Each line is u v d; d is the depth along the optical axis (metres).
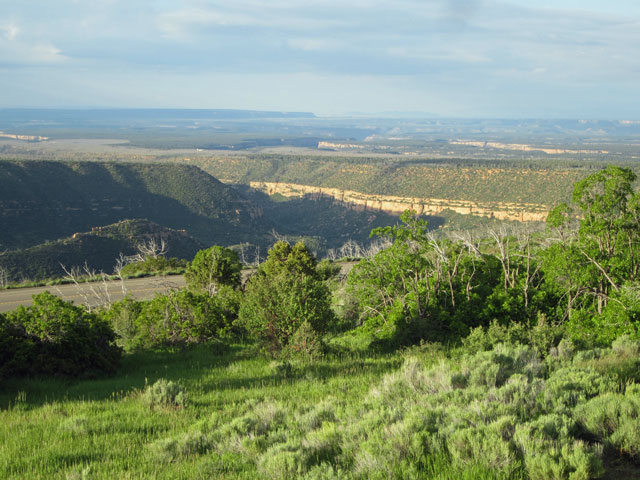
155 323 19.69
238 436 7.93
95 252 94.94
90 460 7.61
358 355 16.25
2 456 7.73
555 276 17.11
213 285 27.12
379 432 7.02
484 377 9.53
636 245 15.64
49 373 14.18
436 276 19.58
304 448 7.06
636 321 13.77
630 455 6.13
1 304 30.33
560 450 5.91
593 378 9.04
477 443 6.19
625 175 15.44
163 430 9.14
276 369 14.20
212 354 18.22
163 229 109.88
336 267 35.53
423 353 15.77
